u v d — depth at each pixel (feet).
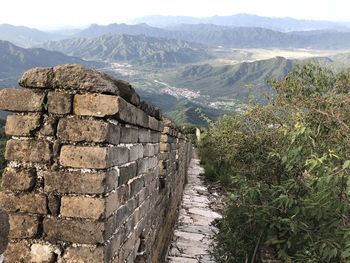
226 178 47.88
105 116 7.64
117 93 7.97
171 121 20.97
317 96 17.02
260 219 17.11
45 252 7.55
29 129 7.71
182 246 25.64
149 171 13.12
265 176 20.07
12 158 7.72
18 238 7.59
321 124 14.35
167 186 21.44
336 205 12.55
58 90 7.73
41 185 7.66
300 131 13.14
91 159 7.52
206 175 54.19
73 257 7.50
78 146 7.58
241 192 18.29
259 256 18.38
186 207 37.01
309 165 13.48
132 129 9.91
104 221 7.57
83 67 7.72
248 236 18.78
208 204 38.96
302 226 14.75
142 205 11.87
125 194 9.40
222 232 20.98
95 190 7.48
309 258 13.38
